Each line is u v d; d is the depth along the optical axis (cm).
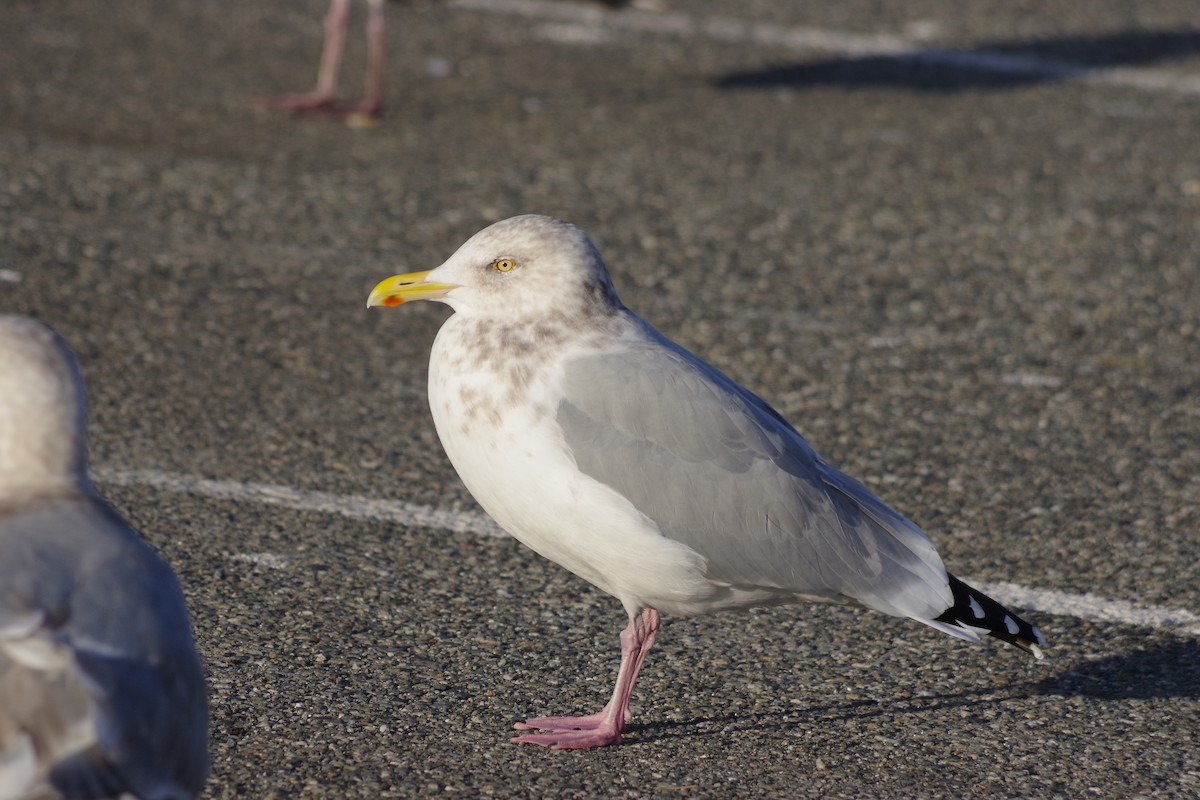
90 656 471
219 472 1038
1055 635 895
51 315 1261
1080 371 1305
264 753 721
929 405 1227
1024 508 1061
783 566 754
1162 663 866
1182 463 1139
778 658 859
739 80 2150
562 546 764
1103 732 791
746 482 748
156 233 1473
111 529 524
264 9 2370
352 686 794
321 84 1970
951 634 778
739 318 1384
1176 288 1504
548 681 822
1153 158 1897
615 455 738
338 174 1694
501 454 751
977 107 2072
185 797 507
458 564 944
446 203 1628
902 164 1833
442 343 778
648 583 760
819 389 1248
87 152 1678
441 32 2314
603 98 2038
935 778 740
